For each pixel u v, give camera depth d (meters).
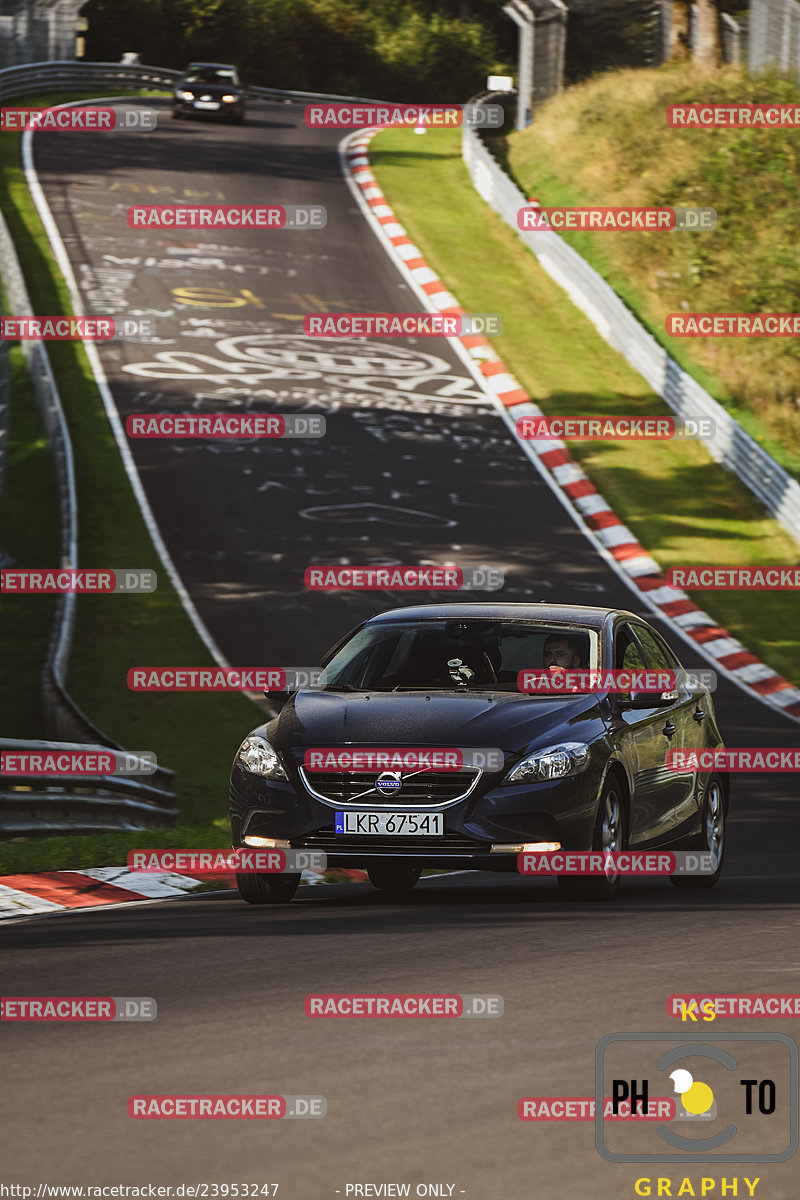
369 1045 20.33
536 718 33.50
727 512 109.62
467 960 26.12
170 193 175.62
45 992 23.84
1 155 183.25
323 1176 15.13
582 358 137.00
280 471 108.06
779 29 189.75
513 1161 15.61
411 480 108.81
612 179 173.62
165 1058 19.78
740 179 165.38
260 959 26.39
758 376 133.25
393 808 32.25
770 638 90.50
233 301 144.50
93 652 78.62
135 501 100.81
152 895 36.00
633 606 92.69
